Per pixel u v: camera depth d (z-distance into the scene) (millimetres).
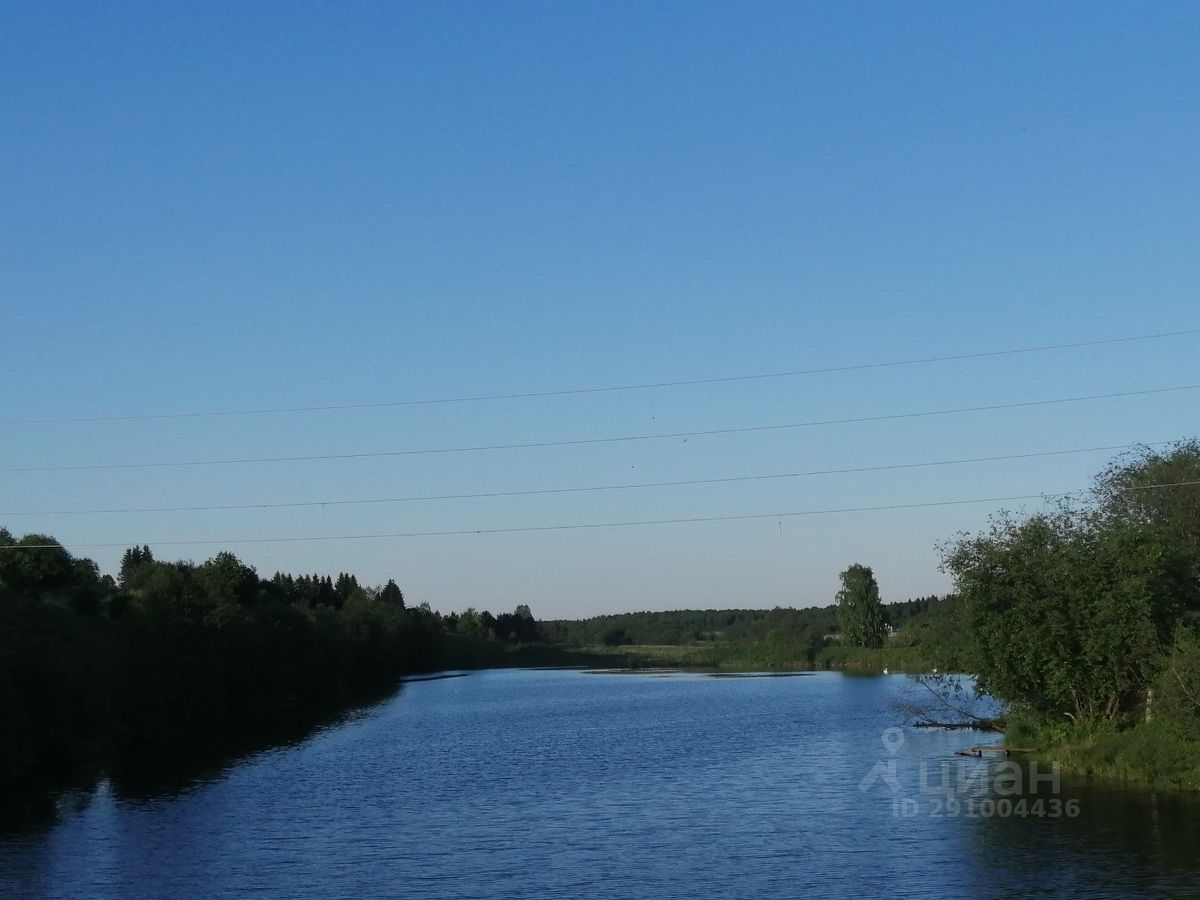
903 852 43062
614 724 104312
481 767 74375
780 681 173000
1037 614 61375
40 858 46375
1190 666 53250
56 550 123938
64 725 79312
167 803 60844
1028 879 38219
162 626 100500
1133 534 60375
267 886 40875
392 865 43719
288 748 89062
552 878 40844
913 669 161375
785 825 49438
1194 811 47719
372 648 191875
